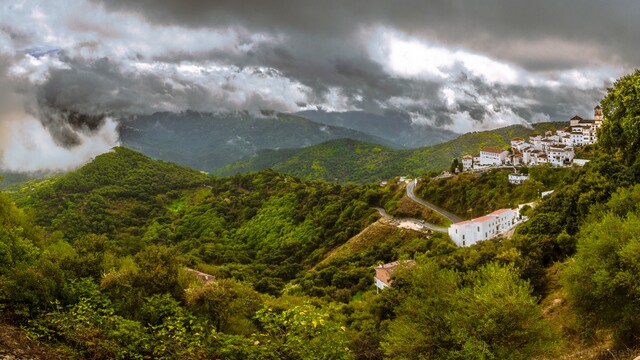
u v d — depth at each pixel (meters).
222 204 160.50
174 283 21.86
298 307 14.84
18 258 21.61
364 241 97.25
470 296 17.66
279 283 81.44
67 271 20.61
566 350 23.11
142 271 21.41
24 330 14.59
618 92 52.38
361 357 29.14
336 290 66.88
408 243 88.19
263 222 137.50
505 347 16.02
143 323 18.14
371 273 70.31
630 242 19.91
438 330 17.44
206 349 15.05
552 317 29.03
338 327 14.31
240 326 23.03
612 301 20.48
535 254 41.62
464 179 109.44
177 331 15.45
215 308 22.11
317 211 128.50
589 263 21.53
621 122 51.50
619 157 53.25
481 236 77.31
